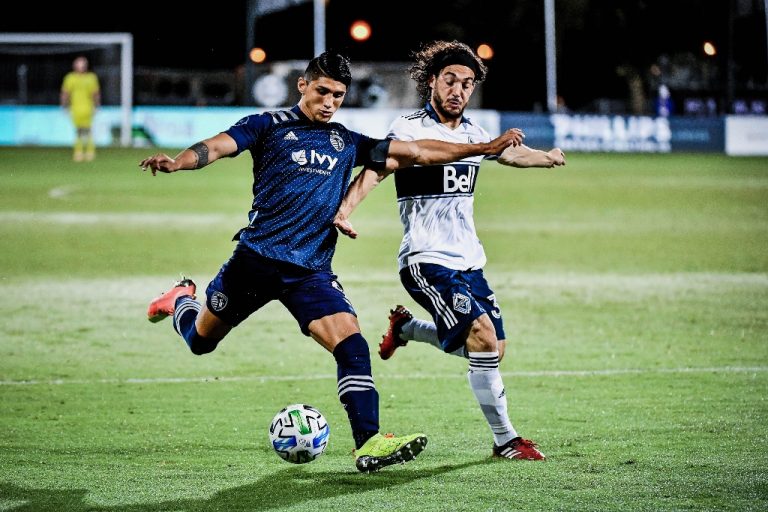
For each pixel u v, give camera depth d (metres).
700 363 28.83
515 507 16.80
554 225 61.94
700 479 18.27
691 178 90.38
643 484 18.02
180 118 116.06
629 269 46.62
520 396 25.16
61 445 20.81
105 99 122.69
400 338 22.56
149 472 18.97
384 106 132.88
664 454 19.94
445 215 20.36
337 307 18.56
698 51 150.25
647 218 65.38
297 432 18.19
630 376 27.30
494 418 19.80
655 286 42.31
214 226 59.41
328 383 26.75
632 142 120.19
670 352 30.33
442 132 20.78
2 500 17.28
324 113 18.62
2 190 75.56
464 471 18.97
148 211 66.00
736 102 140.62
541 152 21.61
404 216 20.64
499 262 48.56
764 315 36.19
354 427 17.95
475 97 152.38
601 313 36.59
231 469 19.17
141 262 47.09
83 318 35.03
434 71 20.77
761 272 45.94
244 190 79.38
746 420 22.62
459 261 20.38
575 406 24.09
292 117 18.73
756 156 115.75
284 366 28.72
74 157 101.06
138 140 116.19
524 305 38.19
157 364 28.78
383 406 24.27
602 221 63.97
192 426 22.38
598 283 43.06
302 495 17.55
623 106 151.25
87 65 122.56
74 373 27.66
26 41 122.25
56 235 55.22
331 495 17.53
